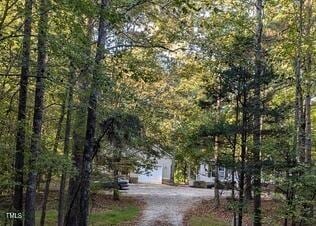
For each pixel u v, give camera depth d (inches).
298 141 600.1
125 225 805.9
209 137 595.2
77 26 343.6
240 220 542.0
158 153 868.0
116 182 821.2
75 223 578.2
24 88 442.6
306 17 699.4
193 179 1708.9
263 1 631.2
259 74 539.8
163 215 936.3
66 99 516.7
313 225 489.1
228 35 571.8
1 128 467.8
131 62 482.3
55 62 385.4
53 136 669.9
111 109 518.9
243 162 537.0
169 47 536.4
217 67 561.6
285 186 502.3
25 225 435.2
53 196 949.8
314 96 813.9
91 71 387.2
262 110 535.2
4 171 431.8
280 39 663.1
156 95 771.4
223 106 662.5
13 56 404.2
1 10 386.3
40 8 335.0
